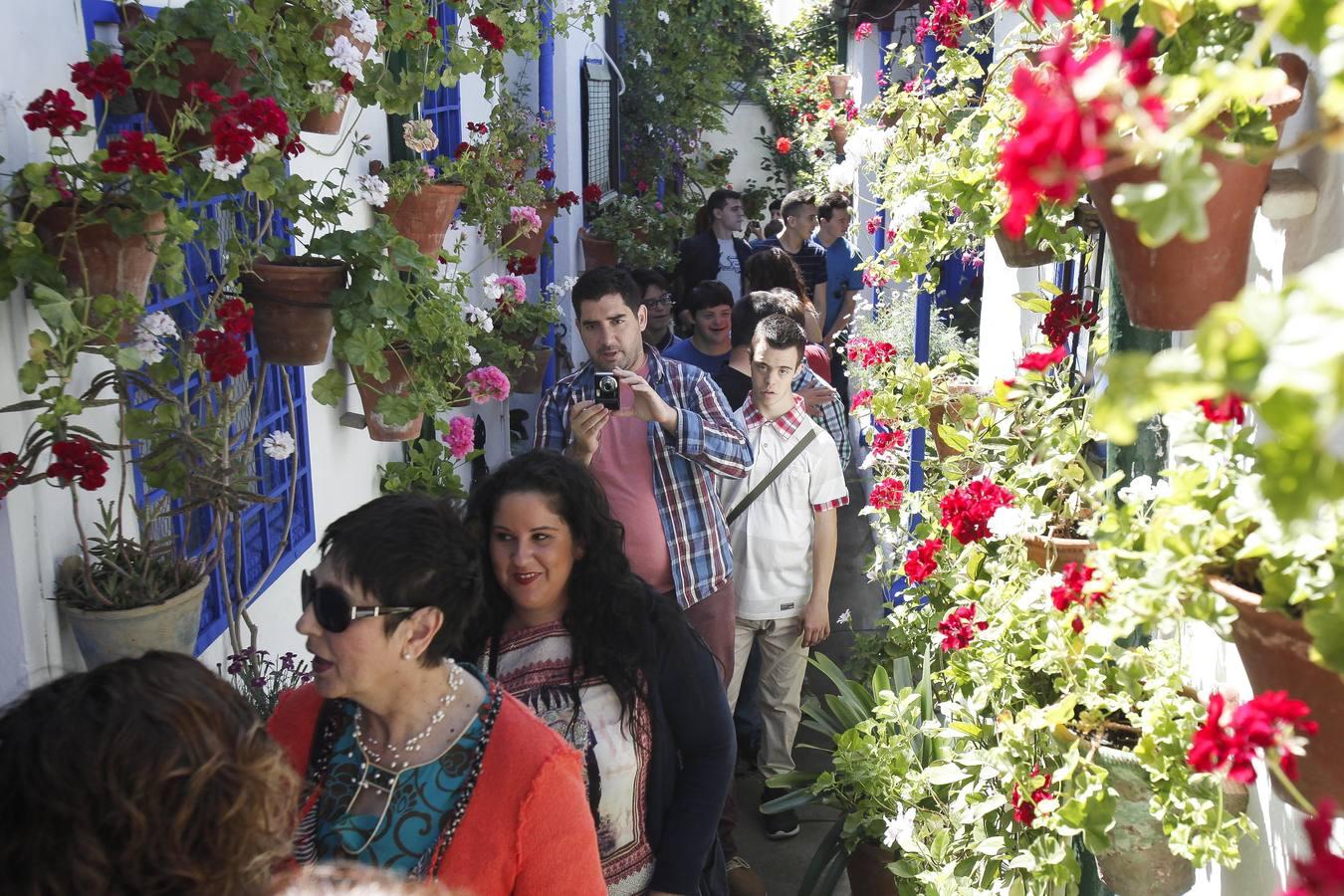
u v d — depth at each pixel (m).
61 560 2.72
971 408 3.07
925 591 4.20
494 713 2.14
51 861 1.38
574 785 2.13
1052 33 2.79
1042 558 2.54
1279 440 0.87
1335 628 1.27
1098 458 3.27
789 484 4.68
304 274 3.37
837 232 8.98
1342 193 1.73
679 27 12.41
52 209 2.49
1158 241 1.04
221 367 2.78
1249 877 2.18
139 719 1.42
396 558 2.05
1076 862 2.43
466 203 6.11
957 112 3.85
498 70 5.04
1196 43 1.61
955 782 3.13
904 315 7.55
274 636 4.02
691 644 2.81
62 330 2.49
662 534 4.18
